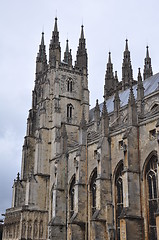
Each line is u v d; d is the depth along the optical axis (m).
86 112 144.12
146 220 74.38
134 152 79.75
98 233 83.00
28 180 128.12
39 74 155.88
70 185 110.12
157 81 117.88
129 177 76.75
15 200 135.38
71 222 93.56
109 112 129.88
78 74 149.88
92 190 97.56
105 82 165.38
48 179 131.12
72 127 140.62
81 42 155.75
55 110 136.75
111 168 89.06
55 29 150.00
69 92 145.12
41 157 132.62
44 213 125.75
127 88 149.38
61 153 114.06
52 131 135.50
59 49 147.75
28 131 146.88
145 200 75.88
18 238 118.75
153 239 72.50
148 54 152.25
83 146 102.00
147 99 108.62
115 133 89.88
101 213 84.69
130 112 83.31
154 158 76.50
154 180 75.31
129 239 71.81
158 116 76.62
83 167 100.00
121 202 84.50
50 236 103.94
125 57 155.38
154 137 77.19
